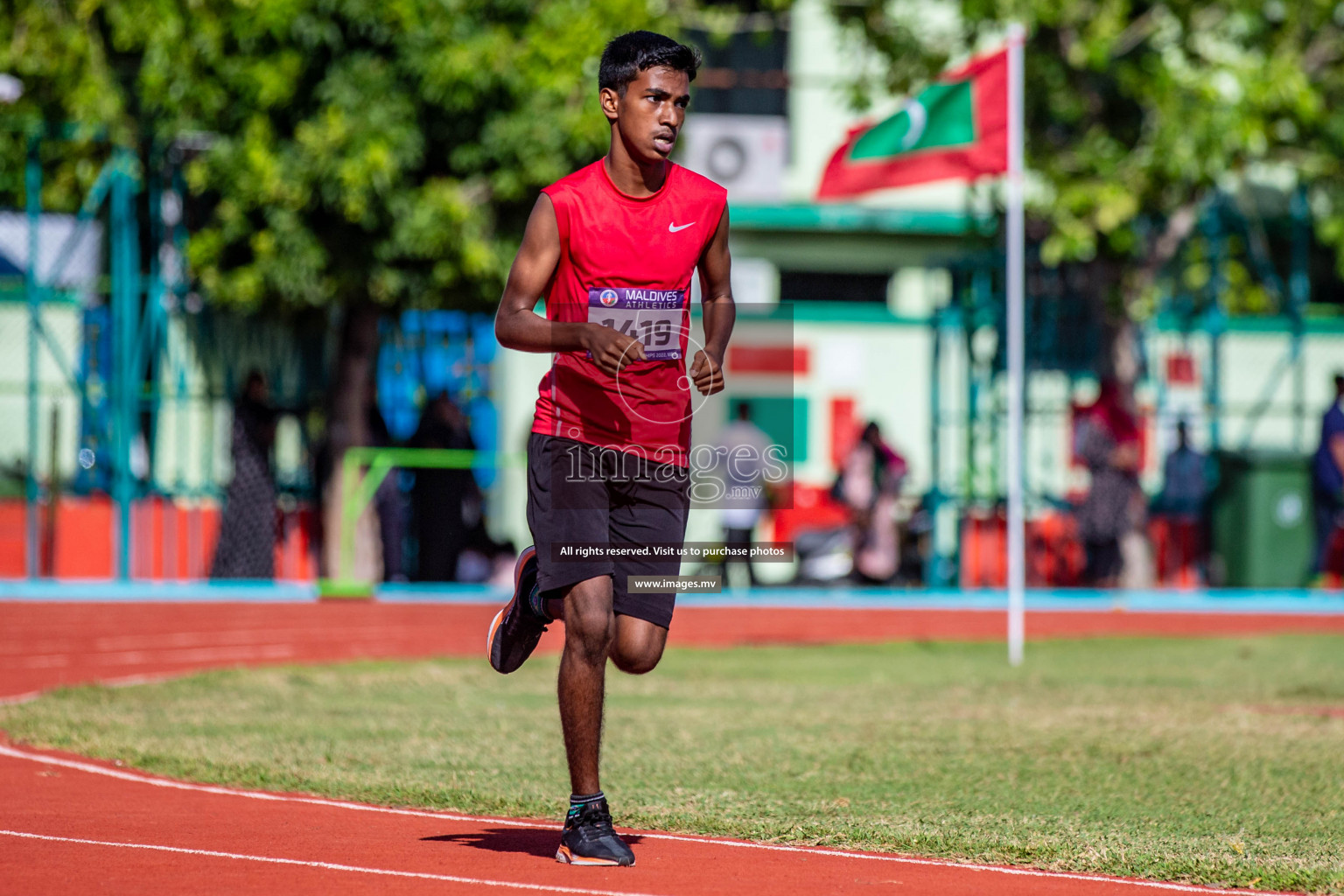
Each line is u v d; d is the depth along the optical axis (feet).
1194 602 148.25
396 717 73.05
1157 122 150.61
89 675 90.63
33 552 144.66
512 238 143.02
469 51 134.10
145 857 42.16
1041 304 156.35
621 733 68.08
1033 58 148.66
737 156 187.83
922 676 93.09
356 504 139.95
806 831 46.34
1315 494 155.22
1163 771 58.75
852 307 184.14
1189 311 178.70
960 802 52.16
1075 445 155.02
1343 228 166.81
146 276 150.10
